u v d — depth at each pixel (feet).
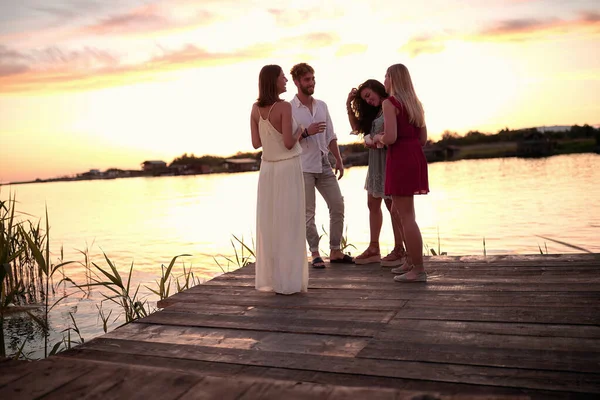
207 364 9.52
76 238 54.85
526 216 56.90
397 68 14.15
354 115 16.70
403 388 8.07
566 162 227.40
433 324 10.94
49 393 6.98
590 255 16.57
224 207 98.53
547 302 11.94
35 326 18.60
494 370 8.47
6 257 19.12
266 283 14.70
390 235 45.14
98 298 23.12
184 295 14.80
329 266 17.93
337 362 9.22
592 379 7.91
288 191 14.10
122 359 9.95
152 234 56.54
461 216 60.39
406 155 13.99
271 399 6.45
